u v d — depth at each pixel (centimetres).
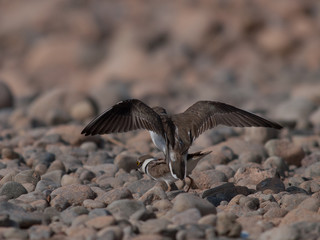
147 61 4294
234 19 4931
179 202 738
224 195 873
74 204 823
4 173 1005
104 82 3934
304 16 5069
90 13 5544
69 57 4734
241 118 796
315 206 757
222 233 648
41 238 644
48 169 1055
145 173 957
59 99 2038
